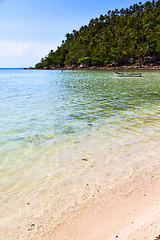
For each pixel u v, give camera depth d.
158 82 36.66
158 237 3.07
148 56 127.38
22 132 9.91
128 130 10.04
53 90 28.00
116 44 150.25
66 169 6.34
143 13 184.50
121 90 26.12
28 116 13.04
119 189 5.17
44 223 4.03
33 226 3.95
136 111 14.15
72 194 5.02
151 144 8.25
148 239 3.09
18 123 11.45
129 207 4.38
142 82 37.34
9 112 14.19
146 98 19.55
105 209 4.37
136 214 4.09
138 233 3.34
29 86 34.81
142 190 5.07
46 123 11.44
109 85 33.09
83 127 10.63
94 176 5.88
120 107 15.60
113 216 4.10
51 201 4.77
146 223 3.65
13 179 5.80
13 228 3.91
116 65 139.88
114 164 6.61
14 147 8.11
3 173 6.15
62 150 7.80
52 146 8.19
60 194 5.04
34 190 5.23
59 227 3.89
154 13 167.62
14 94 23.89
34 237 3.64
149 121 11.56
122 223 3.83
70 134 9.57
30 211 4.42
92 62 152.12
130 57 136.75
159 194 4.83
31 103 17.80
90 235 3.59
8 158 7.16
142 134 9.43
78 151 7.68
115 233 3.54
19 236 3.69
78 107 15.88
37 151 7.73
